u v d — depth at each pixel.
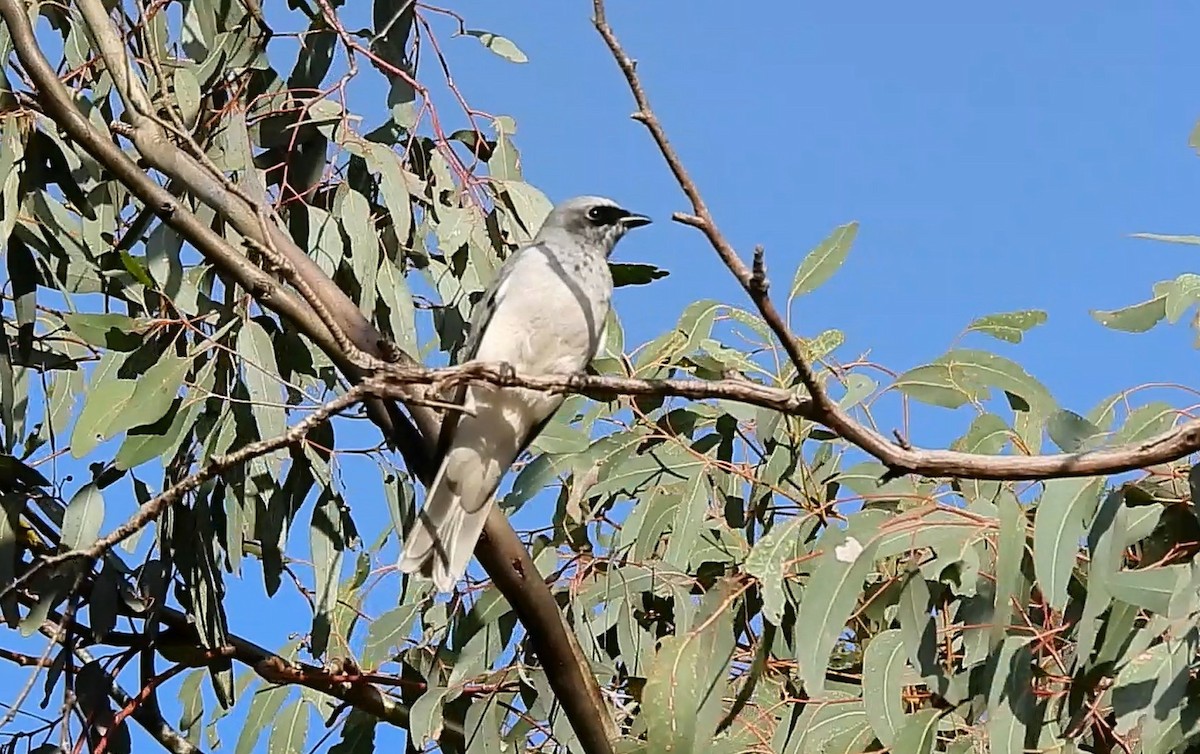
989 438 7.75
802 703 7.68
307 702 8.91
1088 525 6.59
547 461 8.34
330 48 9.34
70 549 7.87
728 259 5.05
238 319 7.92
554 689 7.22
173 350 7.77
